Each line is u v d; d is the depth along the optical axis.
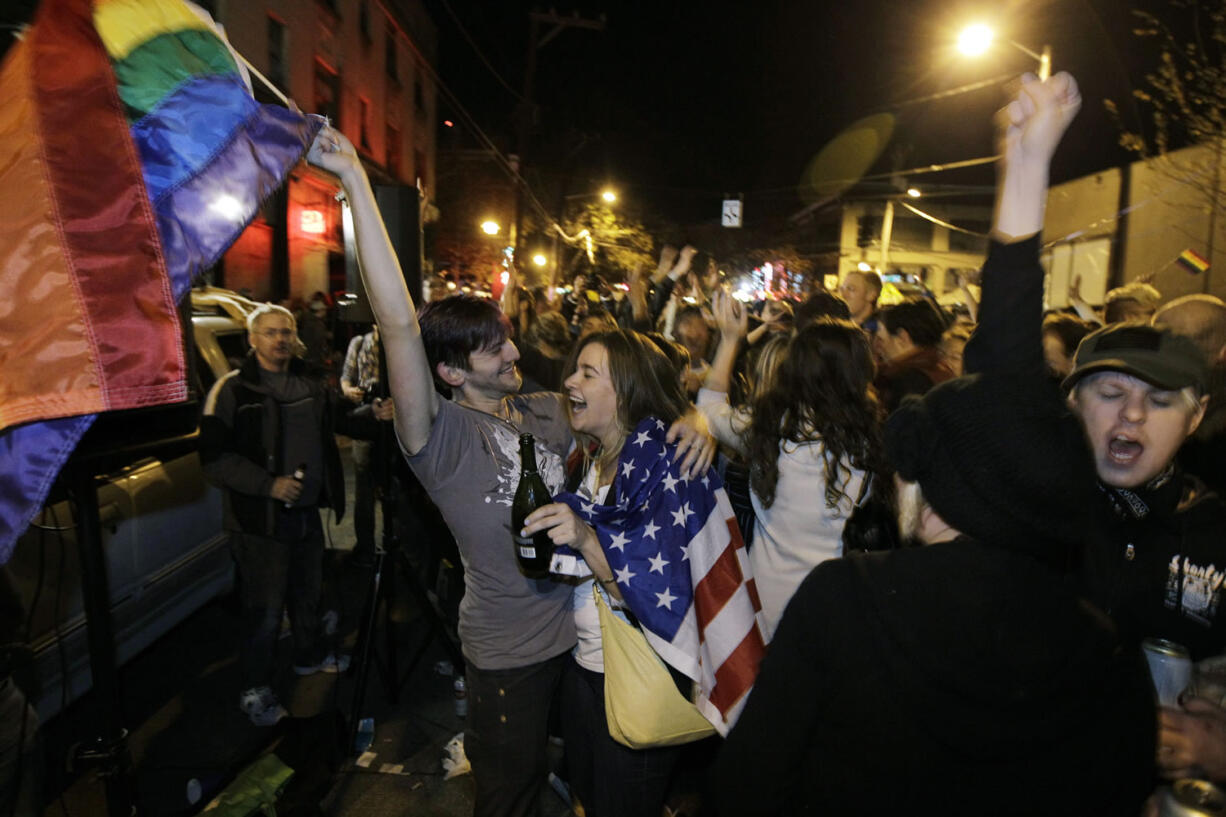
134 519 3.55
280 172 1.83
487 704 2.28
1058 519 1.04
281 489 3.49
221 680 4.09
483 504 2.20
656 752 2.17
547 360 4.89
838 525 2.40
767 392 2.53
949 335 4.48
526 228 30.06
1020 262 1.41
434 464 2.17
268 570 3.62
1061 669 1.02
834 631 1.13
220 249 1.77
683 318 4.88
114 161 1.66
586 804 2.37
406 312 1.97
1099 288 15.00
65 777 3.19
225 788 2.77
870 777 1.09
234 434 3.57
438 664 4.23
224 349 4.80
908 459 1.15
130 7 1.73
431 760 3.39
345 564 5.75
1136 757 1.08
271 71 15.63
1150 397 1.71
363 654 3.53
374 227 1.92
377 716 3.75
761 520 2.54
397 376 2.02
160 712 3.77
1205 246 11.80
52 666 3.01
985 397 1.08
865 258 27.72
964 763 1.05
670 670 1.97
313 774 2.98
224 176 1.77
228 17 13.62
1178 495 1.77
